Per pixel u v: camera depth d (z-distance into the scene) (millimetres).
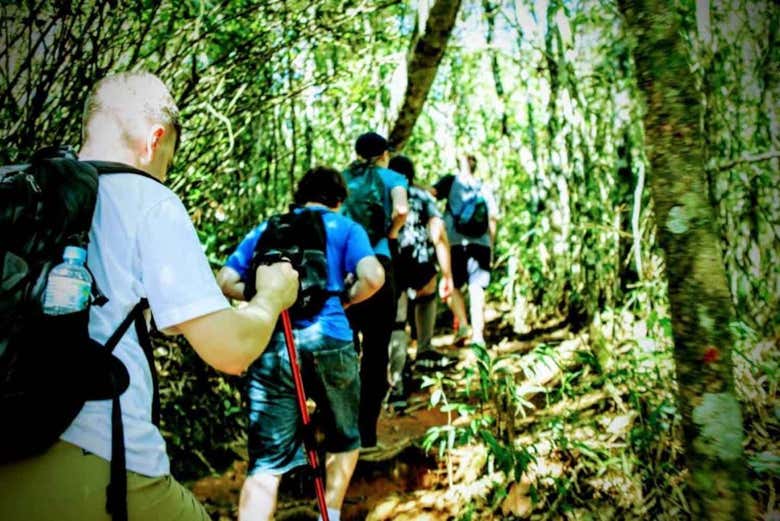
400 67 4480
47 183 1193
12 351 1071
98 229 1261
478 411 3664
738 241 3248
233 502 2916
